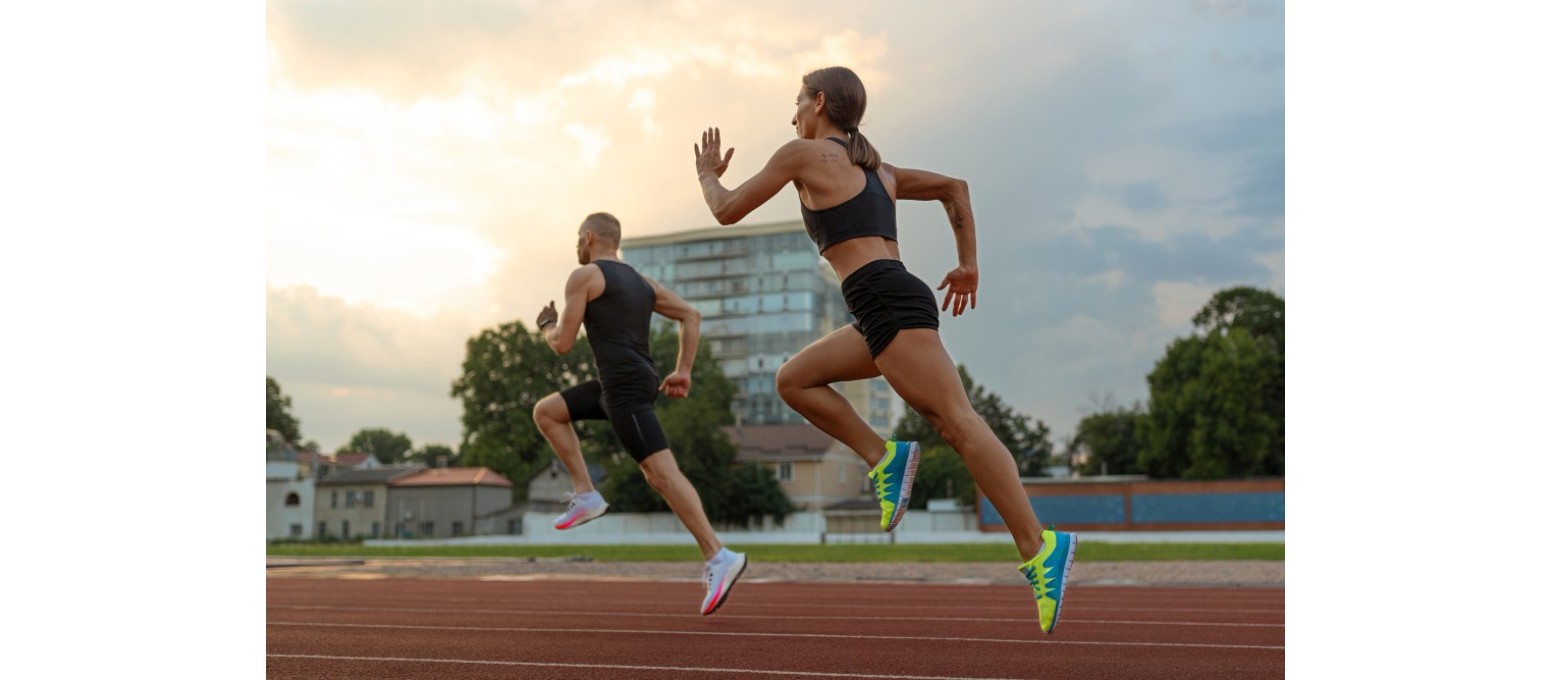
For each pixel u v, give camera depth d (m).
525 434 66.56
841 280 3.63
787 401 3.93
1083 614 7.20
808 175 3.59
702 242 115.00
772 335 110.56
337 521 69.12
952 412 3.49
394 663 4.62
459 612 7.57
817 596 9.43
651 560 22.55
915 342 3.48
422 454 115.12
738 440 71.00
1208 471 52.41
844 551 29.16
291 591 10.50
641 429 6.23
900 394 3.54
